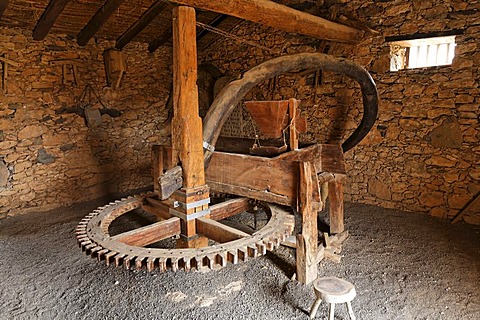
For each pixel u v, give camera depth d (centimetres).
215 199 438
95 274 307
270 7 337
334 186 373
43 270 314
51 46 479
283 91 555
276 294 272
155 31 542
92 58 523
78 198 525
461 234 388
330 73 507
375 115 416
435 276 296
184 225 278
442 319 239
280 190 279
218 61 617
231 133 604
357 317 241
